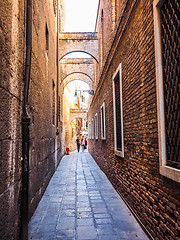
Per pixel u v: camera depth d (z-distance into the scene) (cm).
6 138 242
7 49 249
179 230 218
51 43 819
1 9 228
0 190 217
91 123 1834
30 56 349
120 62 527
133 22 398
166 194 254
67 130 2238
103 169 913
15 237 279
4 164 233
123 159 498
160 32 275
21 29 325
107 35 805
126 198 464
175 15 234
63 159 1536
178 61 230
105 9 854
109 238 317
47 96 671
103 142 920
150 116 309
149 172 314
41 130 530
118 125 584
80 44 1263
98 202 491
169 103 255
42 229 352
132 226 357
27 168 320
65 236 327
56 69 1073
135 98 389
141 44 350
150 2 305
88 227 357
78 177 815
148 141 319
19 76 311
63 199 521
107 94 784
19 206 304
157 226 281
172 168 234
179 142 230
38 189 485
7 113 248
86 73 1703
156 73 278
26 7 356
